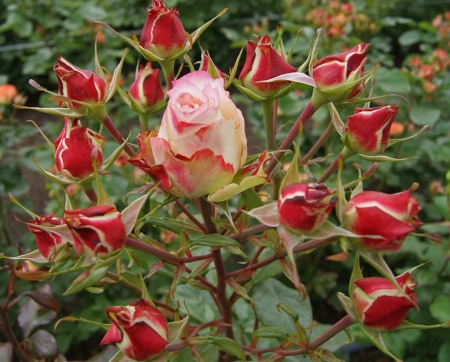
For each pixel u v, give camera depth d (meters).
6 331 0.51
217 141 0.32
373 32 1.13
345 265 0.88
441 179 0.99
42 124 1.52
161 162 0.33
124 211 0.34
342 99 0.38
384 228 0.32
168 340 0.35
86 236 0.33
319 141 0.43
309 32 1.00
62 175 0.38
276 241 0.38
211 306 0.57
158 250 0.36
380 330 0.35
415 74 0.95
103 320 0.81
